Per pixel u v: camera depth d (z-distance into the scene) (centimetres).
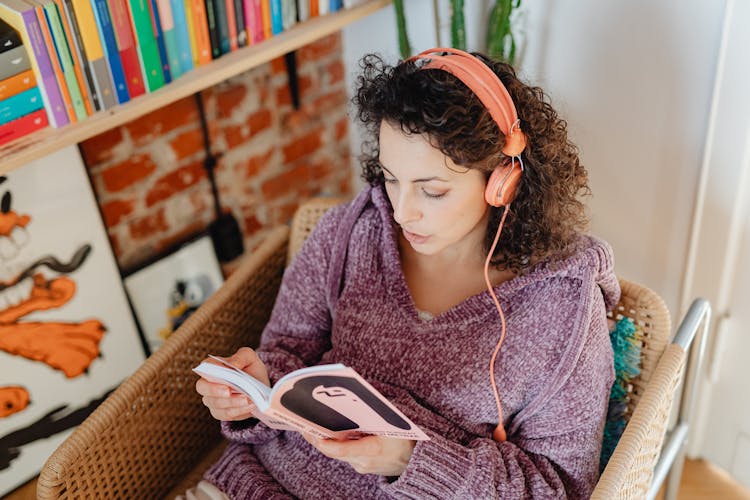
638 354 114
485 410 102
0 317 134
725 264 140
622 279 116
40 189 134
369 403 80
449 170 90
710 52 125
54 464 96
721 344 148
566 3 139
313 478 106
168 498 118
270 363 110
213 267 171
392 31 172
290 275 118
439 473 95
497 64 98
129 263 158
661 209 145
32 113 111
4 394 138
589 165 152
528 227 99
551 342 100
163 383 113
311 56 177
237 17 132
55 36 108
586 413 99
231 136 168
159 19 119
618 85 140
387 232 108
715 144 130
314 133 188
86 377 150
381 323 107
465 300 103
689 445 166
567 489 100
